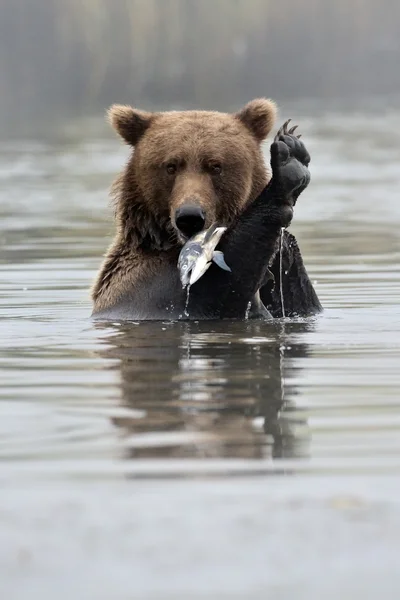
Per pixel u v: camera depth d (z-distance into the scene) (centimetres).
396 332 1235
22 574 573
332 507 648
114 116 1410
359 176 3581
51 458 745
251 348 1137
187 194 1290
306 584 561
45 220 2617
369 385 955
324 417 843
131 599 546
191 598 546
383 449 756
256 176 1377
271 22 7925
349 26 8106
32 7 7794
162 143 1343
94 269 1847
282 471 712
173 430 808
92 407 884
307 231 2375
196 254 1214
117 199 1395
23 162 4112
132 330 1248
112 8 7694
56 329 1274
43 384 976
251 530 618
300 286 1395
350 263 1889
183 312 1320
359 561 582
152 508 650
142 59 7606
